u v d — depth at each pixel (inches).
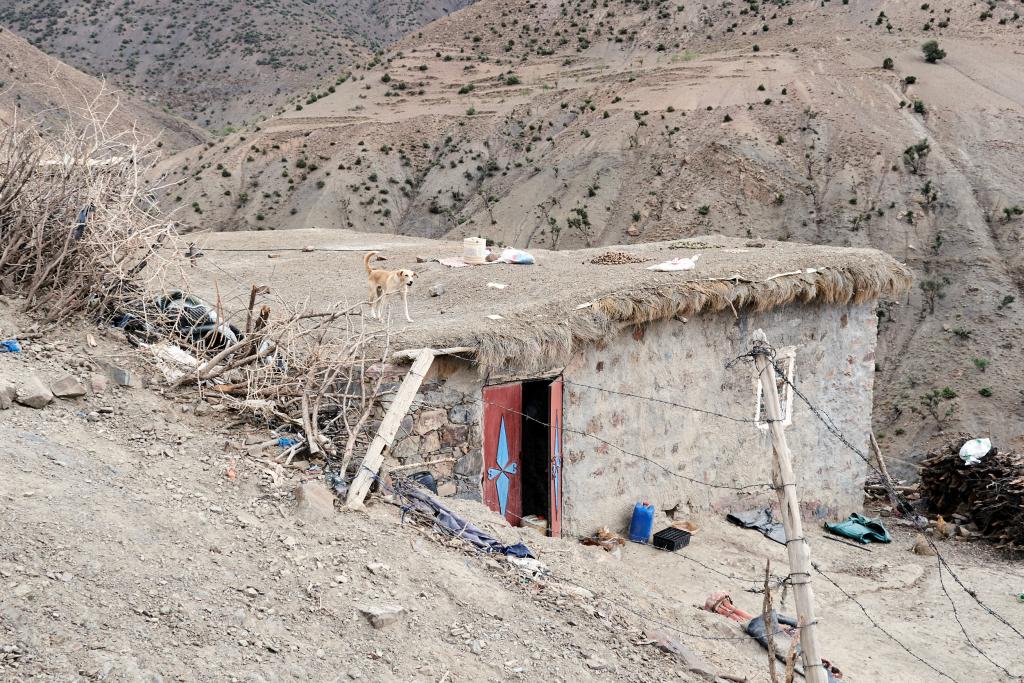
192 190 5167.3
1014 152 4323.3
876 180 4133.9
